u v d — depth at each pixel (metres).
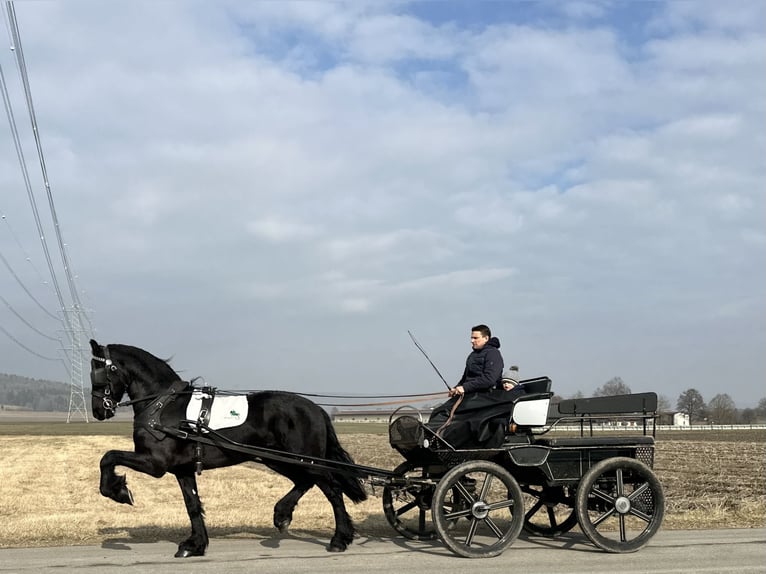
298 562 8.88
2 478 25.00
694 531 11.20
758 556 9.13
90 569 8.46
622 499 9.75
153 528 11.91
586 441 9.91
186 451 9.77
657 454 39.31
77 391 137.50
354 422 107.81
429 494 10.19
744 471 27.62
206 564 8.75
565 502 10.42
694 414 119.31
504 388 10.48
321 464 9.81
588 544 10.21
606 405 10.34
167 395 9.95
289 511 10.23
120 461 9.44
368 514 13.66
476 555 9.17
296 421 10.05
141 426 9.71
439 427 9.92
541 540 10.57
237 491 19.98
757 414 133.50
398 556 9.28
